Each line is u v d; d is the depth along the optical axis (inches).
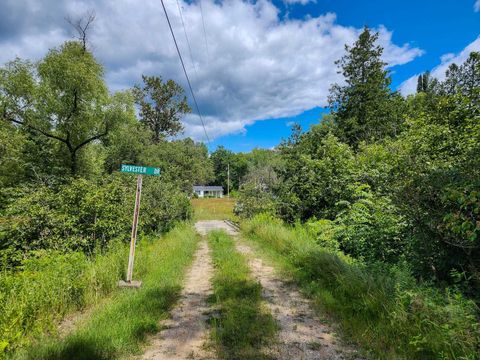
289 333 149.9
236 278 242.8
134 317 160.7
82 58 642.2
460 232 157.9
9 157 548.4
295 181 569.3
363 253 295.7
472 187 146.3
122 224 342.3
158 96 1569.9
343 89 1017.5
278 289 222.4
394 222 265.6
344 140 926.4
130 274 227.3
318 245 343.0
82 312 178.1
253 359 126.2
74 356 125.0
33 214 274.8
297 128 733.3
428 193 177.5
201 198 2849.4
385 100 962.1
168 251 344.2
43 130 657.0
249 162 3580.2
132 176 480.4
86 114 662.5
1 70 588.1
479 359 113.0
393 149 279.3
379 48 973.2
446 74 979.9
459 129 261.7
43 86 615.5
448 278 189.0
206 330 154.9
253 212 690.2
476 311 141.0
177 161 1385.3
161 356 129.4
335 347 136.3
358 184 397.1
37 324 147.7
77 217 299.9
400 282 180.5
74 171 693.9
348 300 185.5
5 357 122.0
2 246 265.7
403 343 132.0
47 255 242.5
